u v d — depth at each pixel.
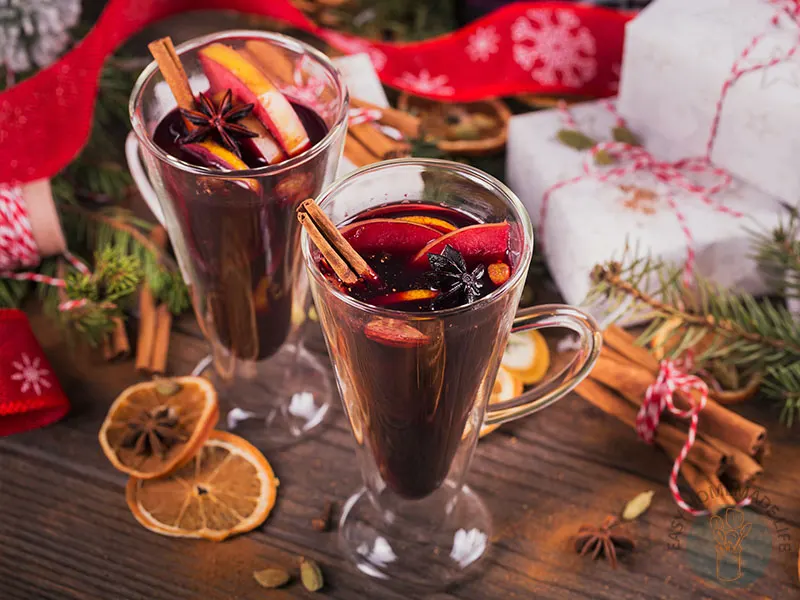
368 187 0.45
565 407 0.58
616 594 0.52
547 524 0.54
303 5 0.77
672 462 0.56
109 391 0.59
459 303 0.42
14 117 0.62
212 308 0.54
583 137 0.65
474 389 0.46
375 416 0.46
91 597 0.52
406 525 0.53
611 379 0.56
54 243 0.61
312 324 0.63
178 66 0.49
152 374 0.60
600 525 0.54
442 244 0.43
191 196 0.48
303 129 0.49
